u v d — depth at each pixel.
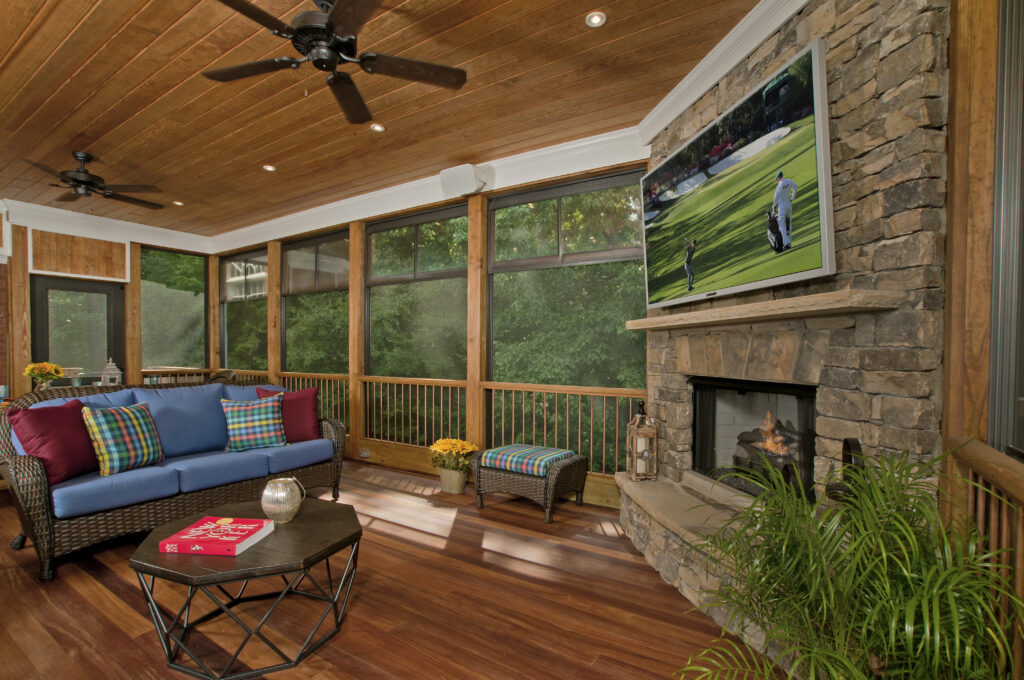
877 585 1.15
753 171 2.23
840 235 1.97
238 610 2.25
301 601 2.33
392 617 2.20
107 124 3.37
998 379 1.45
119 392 3.43
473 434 4.36
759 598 1.46
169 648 1.83
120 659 1.88
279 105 3.14
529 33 2.45
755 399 2.73
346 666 1.85
